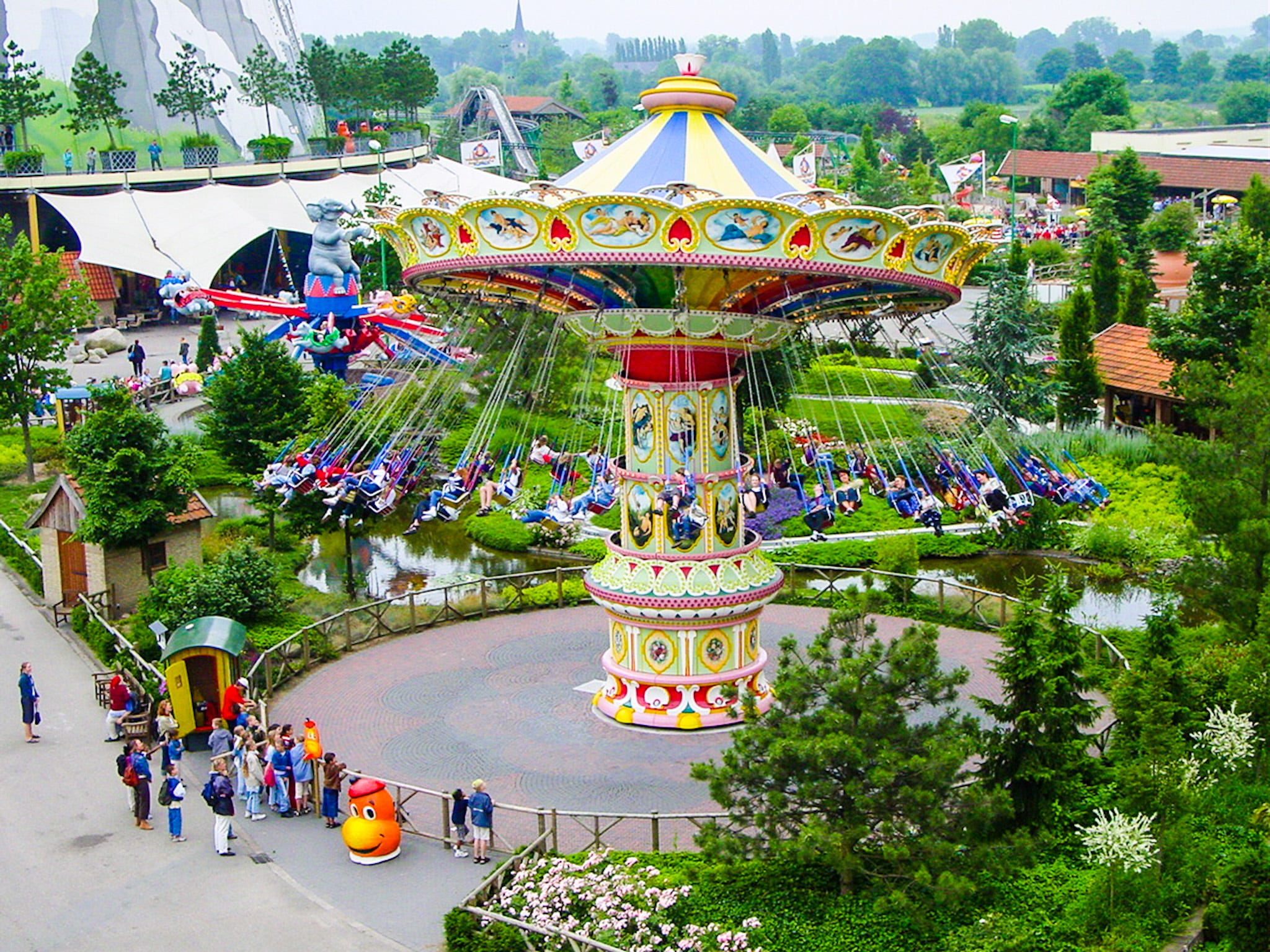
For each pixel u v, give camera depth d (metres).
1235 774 30.17
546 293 36.66
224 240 106.31
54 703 39.19
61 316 63.97
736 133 36.00
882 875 25.70
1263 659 31.92
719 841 26.12
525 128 192.75
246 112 135.62
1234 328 61.19
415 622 45.41
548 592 48.28
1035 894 26.28
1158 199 142.62
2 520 56.50
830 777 25.95
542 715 37.84
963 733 26.97
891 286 34.38
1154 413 67.12
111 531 44.19
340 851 30.28
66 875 29.27
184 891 28.47
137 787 31.22
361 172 129.88
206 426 56.22
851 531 54.72
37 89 118.06
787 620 45.41
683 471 35.81
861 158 152.12
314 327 66.69
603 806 32.06
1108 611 46.47
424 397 51.06
